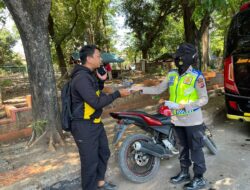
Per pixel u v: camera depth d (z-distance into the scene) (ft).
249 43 16.67
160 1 64.39
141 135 12.50
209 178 12.64
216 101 25.31
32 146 15.72
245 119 17.01
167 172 13.48
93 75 10.59
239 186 11.88
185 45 10.90
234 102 17.33
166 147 12.73
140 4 70.28
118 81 45.96
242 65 16.63
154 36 74.18
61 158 14.35
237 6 21.02
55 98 16.07
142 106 23.77
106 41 81.82
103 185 11.94
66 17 60.08
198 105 10.80
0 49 105.29
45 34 15.49
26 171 13.10
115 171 13.56
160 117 12.61
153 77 48.16
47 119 15.78
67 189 12.29
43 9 14.96
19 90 39.96
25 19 14.64
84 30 65.82
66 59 71.67
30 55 15.34
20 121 17.94
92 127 10.44
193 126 11.32
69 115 10.35
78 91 9.97
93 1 61.62
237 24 17.43
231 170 13.30
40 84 15.56
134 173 12.32
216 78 31.94
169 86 11.62
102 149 11.39
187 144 12.14
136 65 66.13
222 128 19.67
